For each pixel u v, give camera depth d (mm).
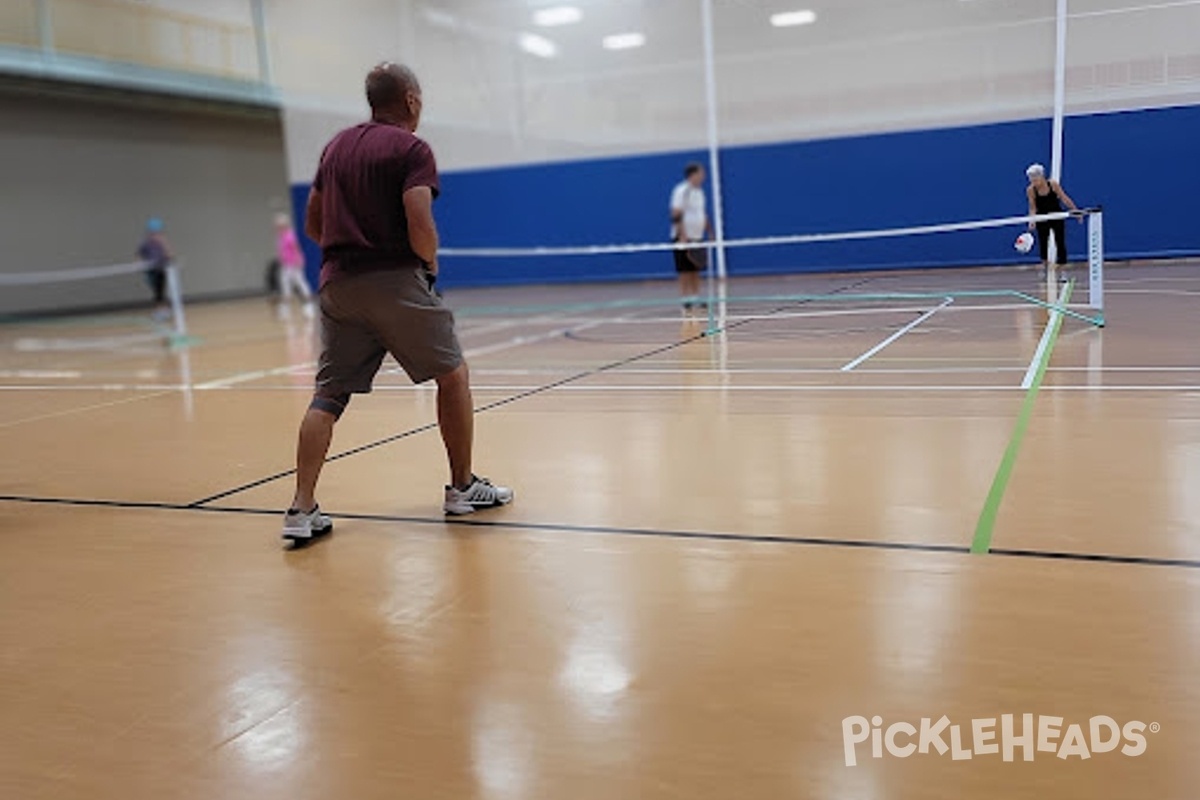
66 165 20359
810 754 2002
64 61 16734
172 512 4098
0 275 19172
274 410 6422
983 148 15078
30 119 19672
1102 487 3541
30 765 2154
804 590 2822
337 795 1976
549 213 18469
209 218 23484
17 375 9406
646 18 17125
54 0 17531
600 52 17594
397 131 3545
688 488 3910
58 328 16250
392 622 2816
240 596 3098
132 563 3482
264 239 24859
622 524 3527
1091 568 2828
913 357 6742
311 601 3018
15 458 5340
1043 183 9461
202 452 5223
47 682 2564
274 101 20266
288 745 2180
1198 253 13859
